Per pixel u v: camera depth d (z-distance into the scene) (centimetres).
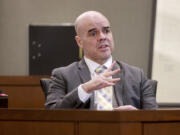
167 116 339
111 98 454
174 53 811
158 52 809
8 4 808
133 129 332
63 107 418
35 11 809
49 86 484
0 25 808
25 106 743
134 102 463
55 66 790
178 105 812
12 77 743
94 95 452
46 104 453
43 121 341
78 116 335
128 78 471
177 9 810
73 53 789
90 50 464
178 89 813
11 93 743
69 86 465
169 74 812
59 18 810
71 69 478
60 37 791
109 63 474
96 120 333
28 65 808
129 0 816
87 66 473
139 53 818
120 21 816
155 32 808
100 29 462
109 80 403
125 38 816
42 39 793
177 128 344
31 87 744
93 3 812
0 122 347
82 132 335
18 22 809
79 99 412
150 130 336
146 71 819
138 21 817
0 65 809
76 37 488
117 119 329
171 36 810
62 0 810
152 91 484
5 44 809
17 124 345
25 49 809
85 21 466
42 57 791
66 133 338
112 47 470
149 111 334
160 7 809
